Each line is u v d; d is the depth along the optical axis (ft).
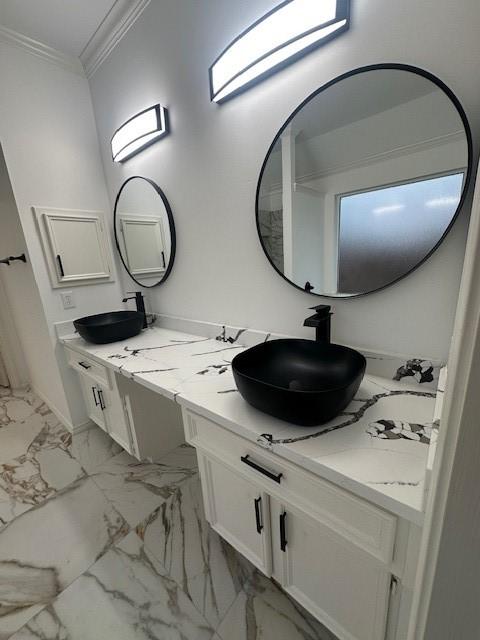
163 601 3.24
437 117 2.34
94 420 6.35
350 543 2.01
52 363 6.33
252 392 2.42
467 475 1.00
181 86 4.17
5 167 5.07
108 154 6.02
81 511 4.52
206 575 3.50
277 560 2.85
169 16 4.01
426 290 2.69
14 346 9.26
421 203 2.54
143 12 4.33
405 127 2.50
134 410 4.98
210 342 4.86
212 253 4.55
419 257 2.63
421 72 2.31
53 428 6.93
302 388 3.16
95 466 5.54
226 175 3.98
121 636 2.95
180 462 5.54
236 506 3.08
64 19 4.63
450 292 2.56
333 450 2.08
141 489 4.92
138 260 6.06
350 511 1.97
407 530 1.70
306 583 2.65
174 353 4.43
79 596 3.32
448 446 1.03
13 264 6.45
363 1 2.47
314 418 2.23
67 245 5.90
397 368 2.96
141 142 4.91
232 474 2.95
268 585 3.36
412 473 1.84
